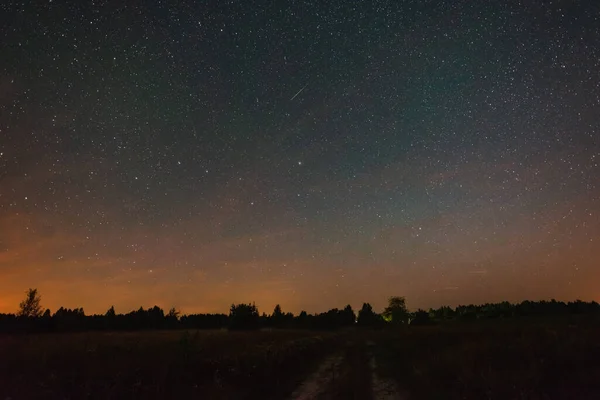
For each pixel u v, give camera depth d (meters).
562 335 20.25
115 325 72.81
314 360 26.64
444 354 21.08
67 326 50.16
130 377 11.88
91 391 10.23
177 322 80.69
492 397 11.23
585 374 12.20
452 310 97.94
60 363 14.18
